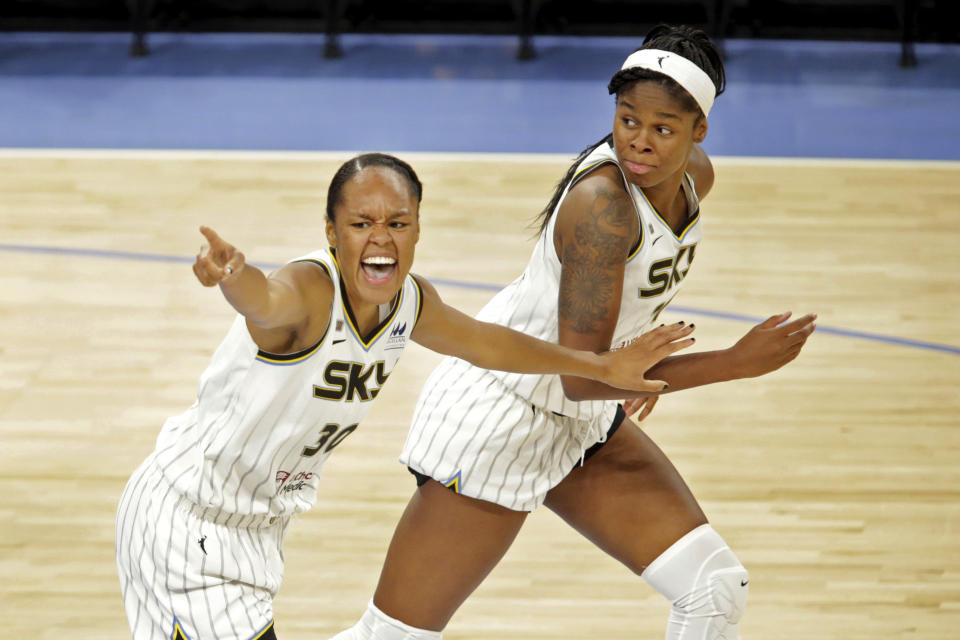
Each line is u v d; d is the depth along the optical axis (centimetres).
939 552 1034
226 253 494
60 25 2920
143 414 1251
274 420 599
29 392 1291
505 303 758
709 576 736
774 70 2770
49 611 923
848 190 2048
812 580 986
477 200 1945
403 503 1097
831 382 1363
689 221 709
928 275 1686
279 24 2939
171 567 624
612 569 1004
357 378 608
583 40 2958
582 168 673
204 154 2175
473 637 904
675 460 1178
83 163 2108
